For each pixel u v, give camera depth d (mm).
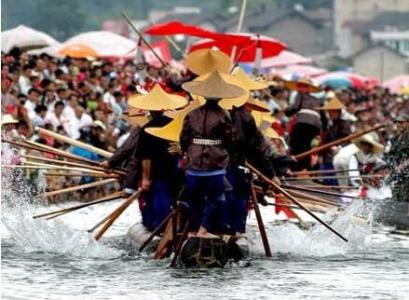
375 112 74875
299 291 26297
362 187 43219
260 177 31094
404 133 40156
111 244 32844
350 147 45656
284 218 40312
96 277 27781
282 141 37031
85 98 52344
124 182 33594
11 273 28016
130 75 62094
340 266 29859
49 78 54156
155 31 47188
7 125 42875
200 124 29406
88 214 41031
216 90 29250
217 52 32000
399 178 39969
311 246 32656
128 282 27188
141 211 32531
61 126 47344
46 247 31922
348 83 90062
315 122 45375
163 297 25453
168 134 30688
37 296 25281
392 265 30062
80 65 59969
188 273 28531
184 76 34156
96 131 48469
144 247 31578
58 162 34406
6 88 47125
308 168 45156
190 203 29672
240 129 30422
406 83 96438
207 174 29297
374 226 38531
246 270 29094
